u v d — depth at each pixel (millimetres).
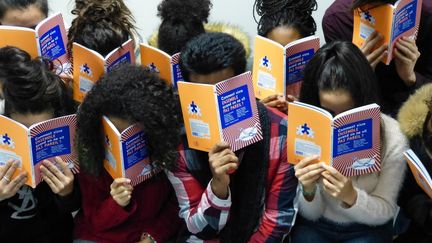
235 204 1630
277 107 1773
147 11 2799
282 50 1751
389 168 1551
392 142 1547
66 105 1634
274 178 1597
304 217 1656
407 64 1813
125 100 1467
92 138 1533
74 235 1729
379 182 1567
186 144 1595
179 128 1558
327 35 2115
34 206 1681
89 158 1555
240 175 1603
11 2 1946
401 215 1672
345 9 2045
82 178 1650
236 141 1464
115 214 1605
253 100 1458
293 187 1599
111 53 1826
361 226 1620
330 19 2094
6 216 1663
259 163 1571
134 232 1689
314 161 1455
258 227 1623
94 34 1917
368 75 1499
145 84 1509
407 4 1732
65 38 1924
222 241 1641
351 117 1393
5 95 1562
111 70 1633
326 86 1482
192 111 1472
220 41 1491
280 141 1576
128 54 1916
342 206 1548
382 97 1977
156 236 1688
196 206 1609
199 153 1589
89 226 1699
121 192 1520
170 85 1593
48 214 1729
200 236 1606
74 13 2020
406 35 1809
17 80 1528
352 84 1467
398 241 1715
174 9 2035
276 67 1786
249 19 2779
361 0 1758
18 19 1963
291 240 1688
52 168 1533
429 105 1486
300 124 1454
